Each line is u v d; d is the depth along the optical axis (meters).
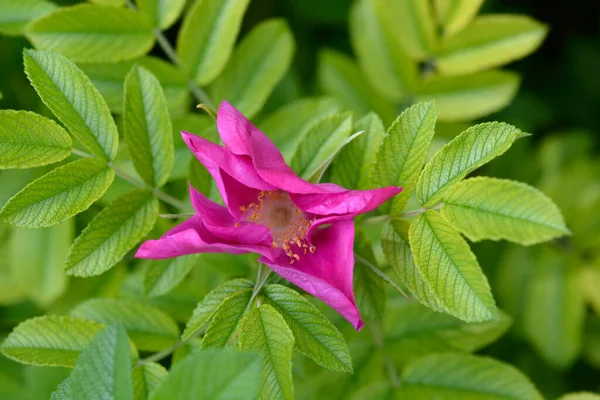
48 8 0.59
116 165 0.57
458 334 0.57
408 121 0.52
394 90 0.63
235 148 0.51
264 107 0.66
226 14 0.58
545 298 0.65
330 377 0.57
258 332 0.50
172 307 0.57
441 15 0.61
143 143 0.54
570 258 0.65
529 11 0.75
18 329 0.53
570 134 0.70
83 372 0.48
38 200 0.52
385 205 0.53
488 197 0.51
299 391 0.57
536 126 0.75
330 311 0.57
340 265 0.51
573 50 0.76
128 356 0.48
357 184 0.54
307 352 0.51
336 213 0.50
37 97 0.64
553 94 0.75
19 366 0.61
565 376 0.68
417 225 0.51
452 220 0.51
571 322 0.65
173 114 0.59
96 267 0.53
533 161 0.70
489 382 0.56
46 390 0.60
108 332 0.48
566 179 0.68
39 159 0.53
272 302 0.52
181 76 0.58
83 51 0.57
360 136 0.54
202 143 0.50
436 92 0.62
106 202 0.58
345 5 0.70
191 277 0.58
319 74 0.65
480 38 0.61
